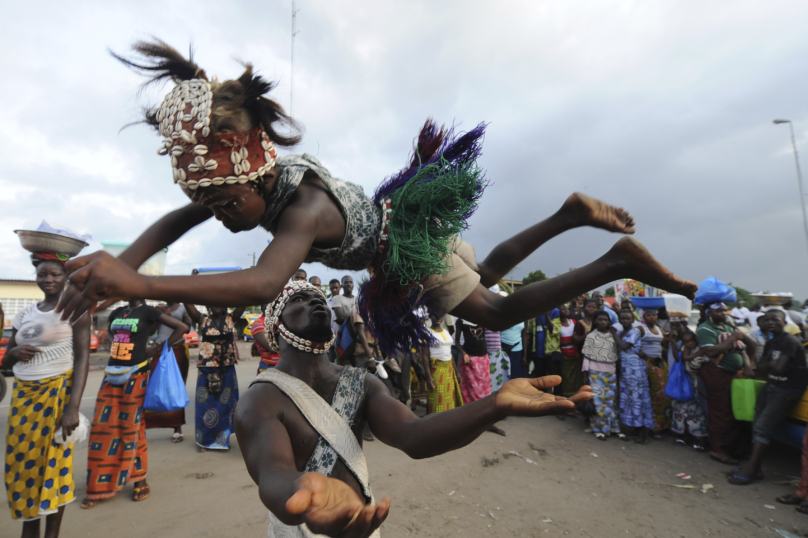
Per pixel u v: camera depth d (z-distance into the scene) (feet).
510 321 6.05
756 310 24.75
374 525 3.16
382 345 6.14
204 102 4.03
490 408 4.07
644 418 19.71
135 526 11.45
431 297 5.94
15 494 9.96
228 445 17.40
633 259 5.72
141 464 13.11
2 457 15.78
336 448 5.54
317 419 5.60
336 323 20.38
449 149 6.14
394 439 5.30
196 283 3.15
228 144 4.09
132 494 13.35
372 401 5.99
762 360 16.02
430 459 16.46
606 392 20.35
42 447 10.03
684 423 19.43
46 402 10.11
